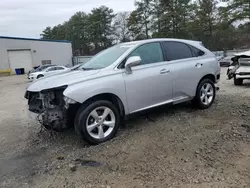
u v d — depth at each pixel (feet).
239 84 30.73
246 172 9.89
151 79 15.02
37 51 132.87
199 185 9.21
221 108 18.56
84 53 252.42
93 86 12.89
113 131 13.80
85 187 9.55
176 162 10.94
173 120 16.34
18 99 34.37
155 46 16.06
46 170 11.05
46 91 12.81
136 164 10.98
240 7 126.31
